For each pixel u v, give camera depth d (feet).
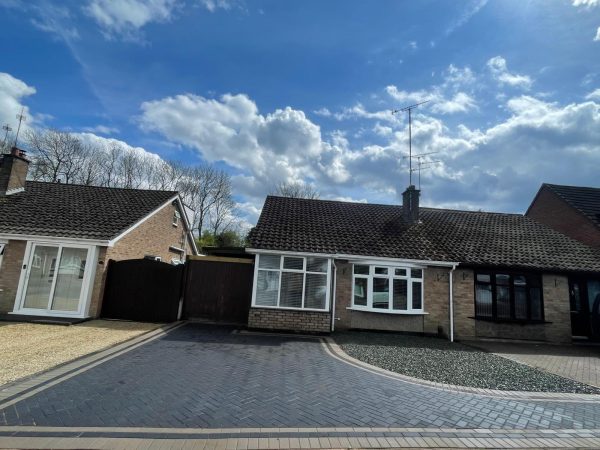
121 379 22.22
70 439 14.58
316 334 43.19
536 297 50.16
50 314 43.32
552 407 21.47
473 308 48.32
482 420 18.81
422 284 47.83
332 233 51.83
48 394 19.21
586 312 51.01
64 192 58.70
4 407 17.28
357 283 47.57
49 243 44.65
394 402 20.76
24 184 57.77
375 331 46.52
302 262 45.39
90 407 17.83
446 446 15.72
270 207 59.26
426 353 35.24
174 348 31.35
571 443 16.56
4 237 44.09
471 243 54.29
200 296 48.49
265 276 44.75
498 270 49.96
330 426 17.08
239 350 32.14
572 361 36.42
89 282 44.01
